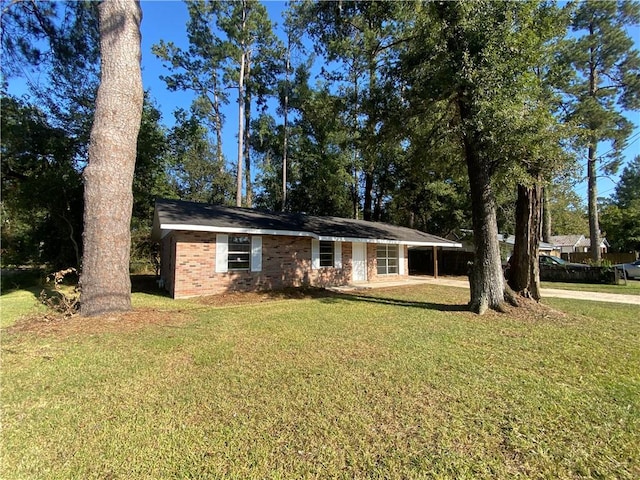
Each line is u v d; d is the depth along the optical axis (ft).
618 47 63.41
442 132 31.42
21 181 49.85
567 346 17.04
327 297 35.88
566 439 8.80
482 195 26.53
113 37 23.13
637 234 104.06
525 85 21.75
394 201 84.28
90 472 7.47
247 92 88.69
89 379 12.59
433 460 7.91
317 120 76.38
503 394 11.39
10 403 10.70
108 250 22.49
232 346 16.76
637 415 10.03
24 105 47.83
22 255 54.54
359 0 51.21
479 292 26.35
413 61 26.25
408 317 24.26
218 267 37.37
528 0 22.00
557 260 63.41
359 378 12.67
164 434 8.94
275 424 9.41
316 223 49.96
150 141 56.08
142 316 22.61
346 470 7.55
